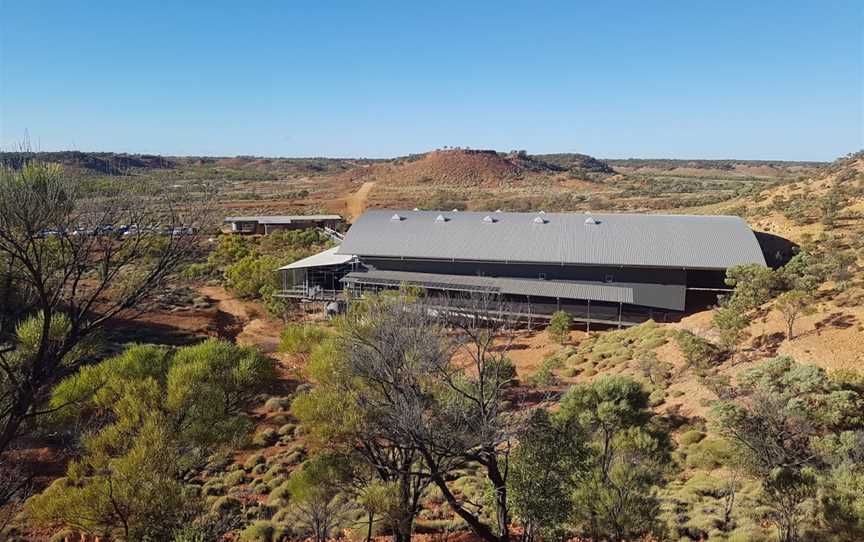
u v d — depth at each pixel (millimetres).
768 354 28953
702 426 24562
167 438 13656
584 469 14797
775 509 15742
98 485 12164
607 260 46000
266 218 97438
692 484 20016
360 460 15438
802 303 30453
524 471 14109
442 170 183875
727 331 30531
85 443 13797
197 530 13141
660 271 45250
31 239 10320
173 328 45688
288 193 154500
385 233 55188
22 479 14688
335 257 56062
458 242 52000
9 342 11586
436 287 47188
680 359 32625
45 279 11023
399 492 15023
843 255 41500
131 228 11805
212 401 14781
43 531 18531
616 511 14359
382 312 16281
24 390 10898
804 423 17594
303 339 20500
